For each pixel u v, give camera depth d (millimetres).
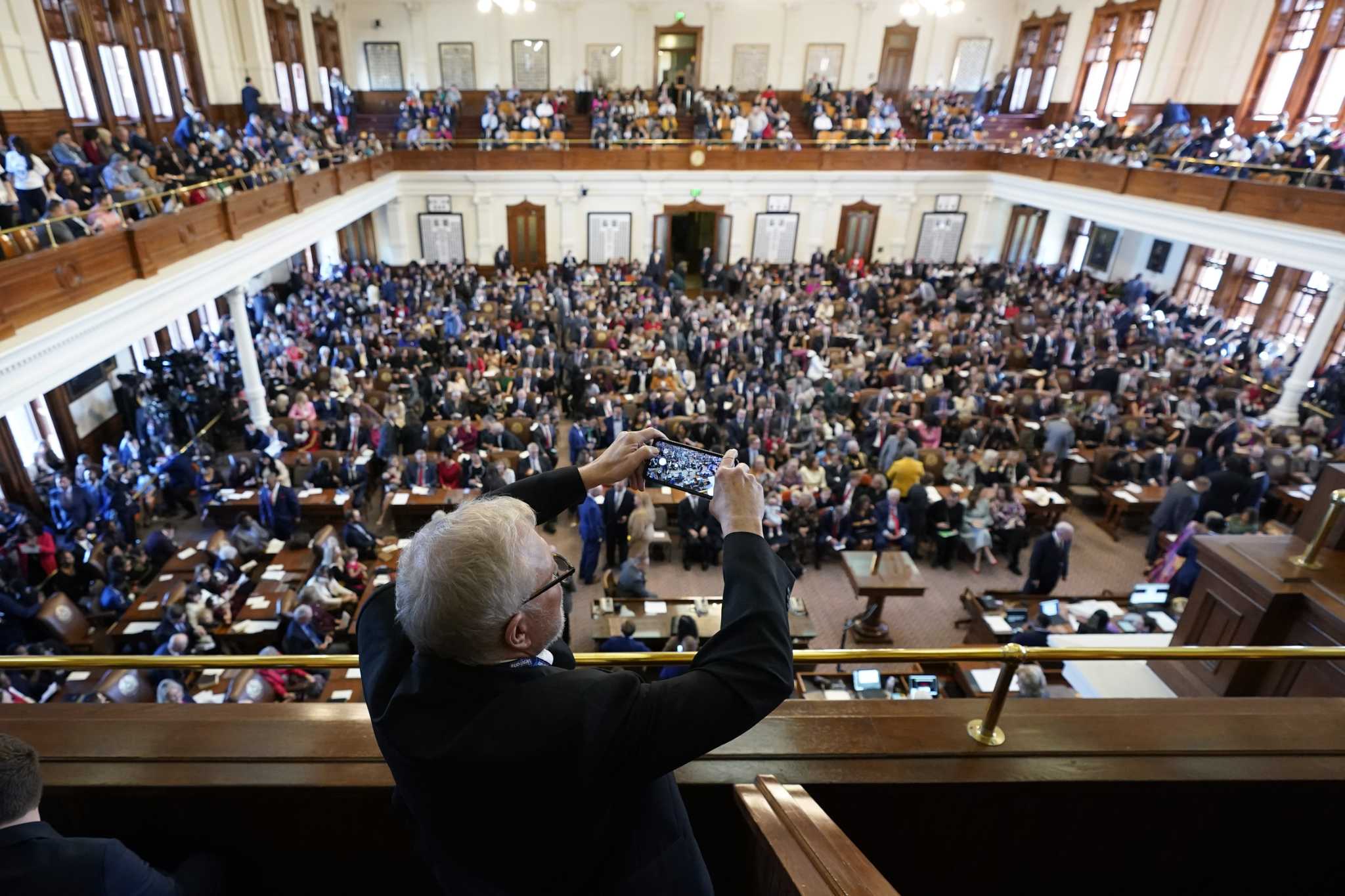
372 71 24812
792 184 23219
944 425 13727
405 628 1034
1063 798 1934
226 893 1938
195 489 11773
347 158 17969
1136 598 8477
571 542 11477
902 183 23500
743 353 17281
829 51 25453
